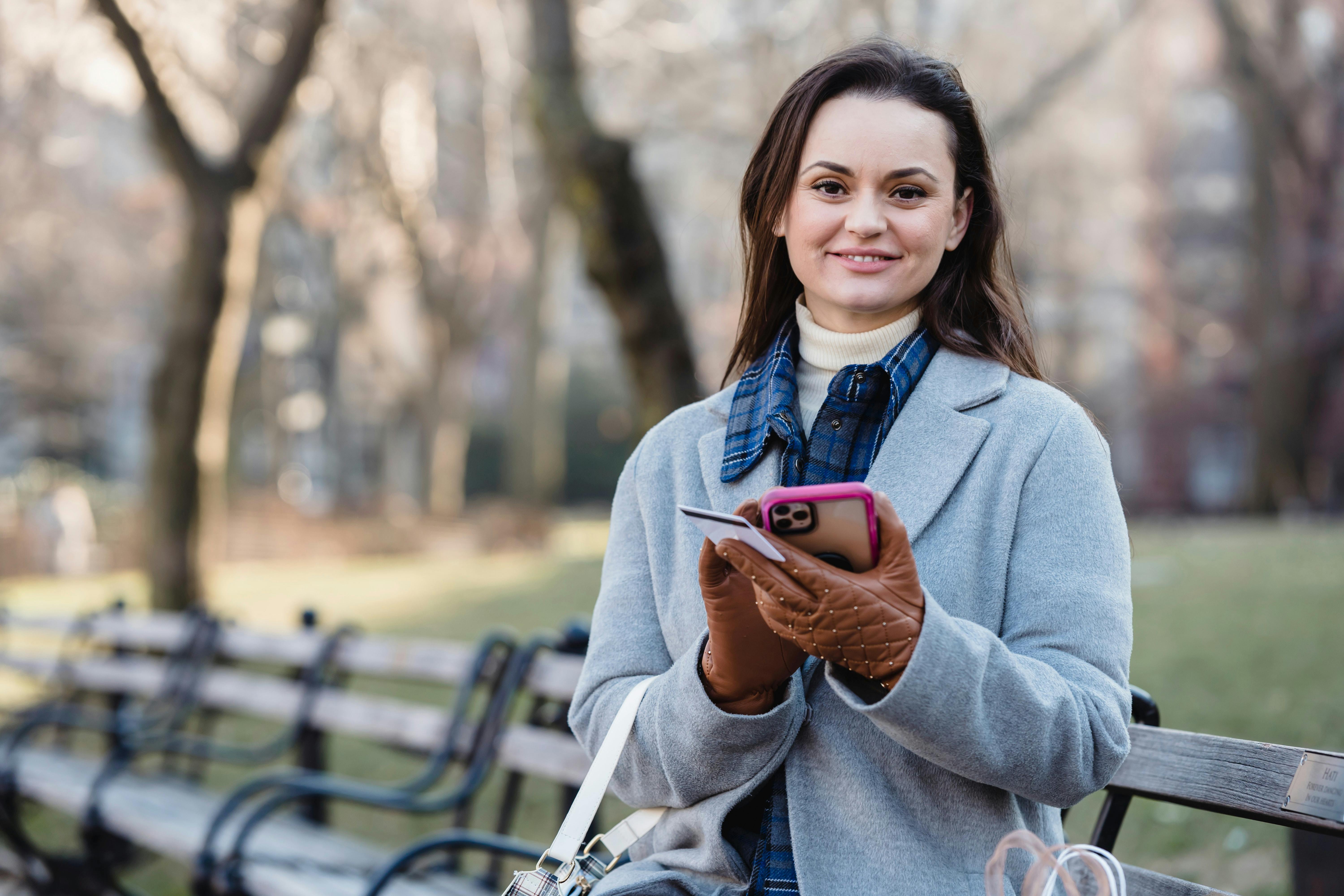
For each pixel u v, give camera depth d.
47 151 20.12
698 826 1.58
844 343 1.67
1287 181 18.78
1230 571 8.45
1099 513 1.50
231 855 3.08
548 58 6.84
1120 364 26.39
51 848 4.72
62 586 14.87
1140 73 20.47
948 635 1.32
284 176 19.12
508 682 3.37
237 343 8.93
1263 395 19.64
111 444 26.98
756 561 1.35
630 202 6.67
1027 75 14.19
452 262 20.08
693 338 6.84
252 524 17.47
